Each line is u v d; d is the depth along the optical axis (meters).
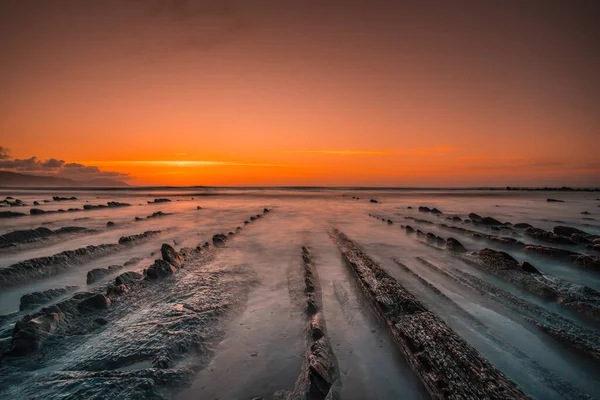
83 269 8.61
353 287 7.12
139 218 19.98
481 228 16.50
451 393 3.40
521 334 4.81
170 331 4.81
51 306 5.34
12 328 4.90
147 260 9.61
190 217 21.69
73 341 4.58
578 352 4.22
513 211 26.14
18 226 16.73
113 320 5.29
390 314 5.26
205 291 6.73
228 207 30.30
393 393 3.61
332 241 12.66
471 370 3.68
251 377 3.82
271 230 15.64
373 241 12.59
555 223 18.38
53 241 12.36
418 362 3.98
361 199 44.00
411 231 14.97
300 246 11.66
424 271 8.28
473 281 7.30
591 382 3.70
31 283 7.33
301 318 5.47
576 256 9.05
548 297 6.22
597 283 7.34
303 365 4.06
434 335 4.46
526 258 9.87
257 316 5.55
